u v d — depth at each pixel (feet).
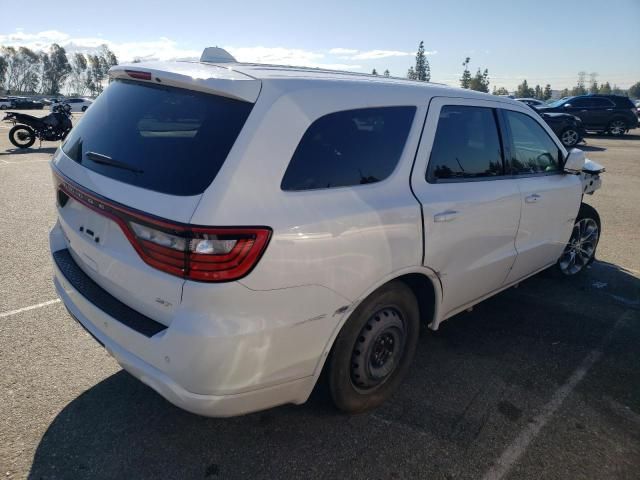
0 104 174.29
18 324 12.02
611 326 13.14
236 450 8.30
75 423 8.76
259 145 6.90
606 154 51.47
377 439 8.67
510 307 14.10
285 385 7.55
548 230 13.12
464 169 10.21
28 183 29.12
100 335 7.81
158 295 6.93
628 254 19.07
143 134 7.73
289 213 6.95
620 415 9.57
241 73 7.67
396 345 9.42
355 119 8.18
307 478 7.80
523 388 10.31
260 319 6.84
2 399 9.28
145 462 7.98
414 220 8.69
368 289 8.12
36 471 7.70
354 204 7.80
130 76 8.55
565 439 8.85
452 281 10.06
